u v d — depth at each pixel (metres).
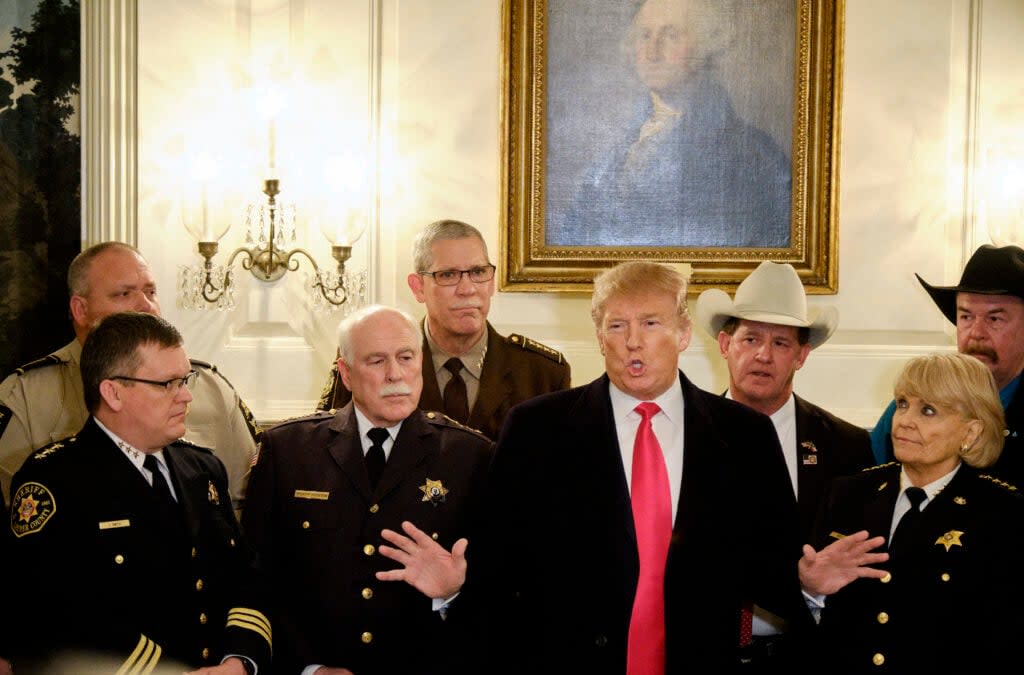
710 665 2.17
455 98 3.81
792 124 3.83
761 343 2.86
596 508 2.21
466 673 2.25
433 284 2.96
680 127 3.83
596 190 3.83
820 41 3.81
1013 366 2.83
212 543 2.34
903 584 2.25
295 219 3.75
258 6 3.73
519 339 3.14
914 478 2.38
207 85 3.68
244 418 3.11
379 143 3.79
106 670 2.08
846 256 3.91
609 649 2.15
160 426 2.22
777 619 2.59
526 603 2.26
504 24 3.76
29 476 2.17
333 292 3.75
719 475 2.25
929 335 3.93
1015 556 2.16
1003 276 2.82
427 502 2.44
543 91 3.79
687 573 2.17
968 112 3.91
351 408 2.55
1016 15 3.92
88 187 3.64
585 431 2.27
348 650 2.35
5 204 3.62
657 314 2.20
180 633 2.21
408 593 2.39
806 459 2.85
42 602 2.08
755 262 3.83
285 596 2.41
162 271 3.66
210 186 3.59
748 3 3.82
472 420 2.98
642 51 3.82
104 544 2.14
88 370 2.22
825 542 2.46
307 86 3.76
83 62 3.63
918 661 2.19
